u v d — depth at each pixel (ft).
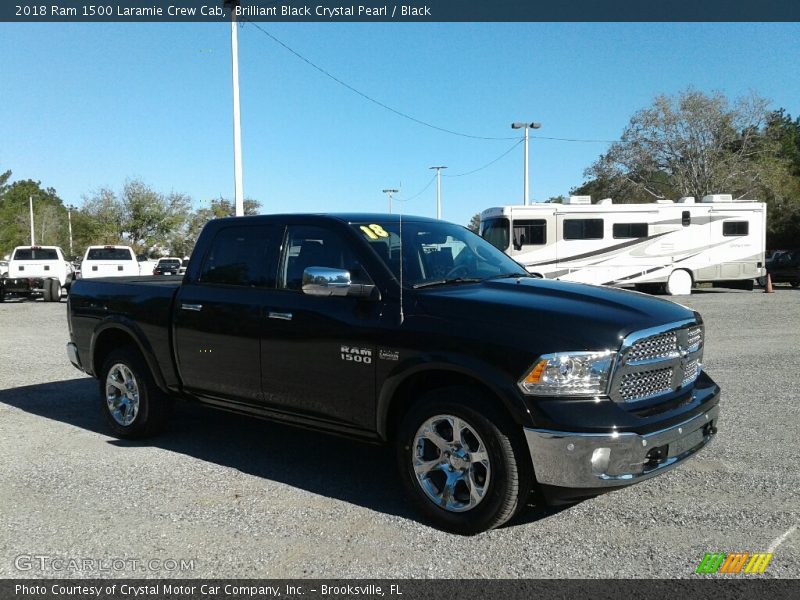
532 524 13.42
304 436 19.99
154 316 18.53
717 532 13.00
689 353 13.98
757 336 39.04
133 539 12.91
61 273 74.79
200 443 19.24
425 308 13.62
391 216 17.04
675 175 126.11
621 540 12.69
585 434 11.71
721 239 71.67
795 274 92.22
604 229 69.62
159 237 189.78
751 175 121.80
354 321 14.37
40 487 15.66
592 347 12.02
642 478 12.12
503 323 12.68
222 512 14.17
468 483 12.80
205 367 17.40
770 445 18.26
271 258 16.53
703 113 121.80
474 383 13.05
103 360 20.98
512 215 69.15
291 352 15.42
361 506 14.47
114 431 19.84
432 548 12.41
